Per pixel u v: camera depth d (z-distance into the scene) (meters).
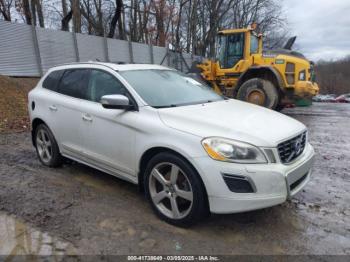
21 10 20.91
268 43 39.16
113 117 3.82
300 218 3.54
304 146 3.70
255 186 2.92
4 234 3.16
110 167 4.04
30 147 6.53
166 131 3.31
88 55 19.53
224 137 3.02
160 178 3.42
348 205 3.88
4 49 14.91
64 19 20.88
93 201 3.92
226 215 3.58
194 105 3.92
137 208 3.74
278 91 11.34
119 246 2.98
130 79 4.03
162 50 25.83
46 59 16.97
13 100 11.26
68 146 4.64
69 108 4.49
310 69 11.91
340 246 3.02
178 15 30.62
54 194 4.12
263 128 3.25
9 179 4.66
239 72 12.21
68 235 3.14
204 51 31.17
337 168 5.30
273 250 2.95
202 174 3.02
